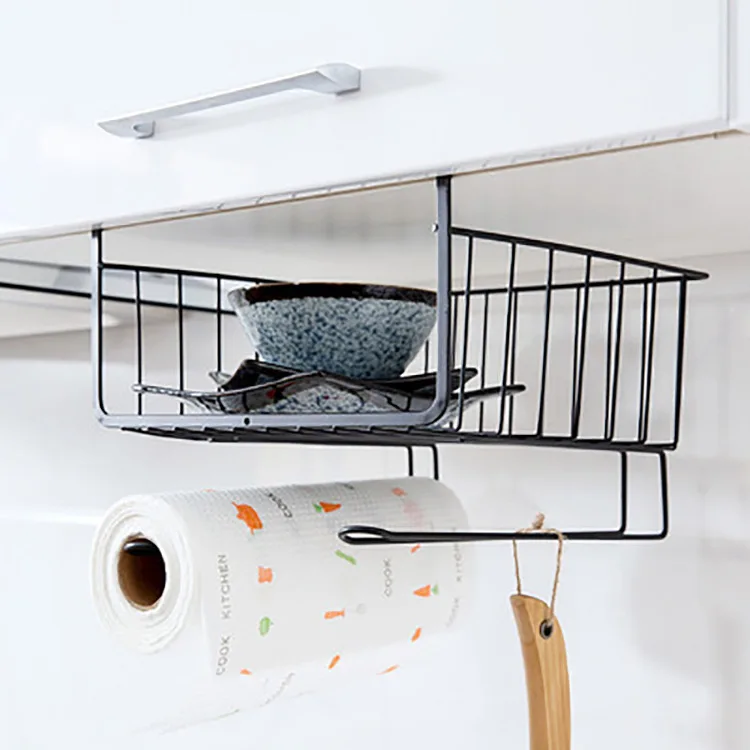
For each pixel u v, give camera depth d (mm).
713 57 382
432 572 694
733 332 729
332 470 919
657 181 490
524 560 816
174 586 591
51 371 1106
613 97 404
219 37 530
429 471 866
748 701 715
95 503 1074
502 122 431
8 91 622
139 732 746
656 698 752
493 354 837
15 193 617
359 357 609
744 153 436
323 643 629
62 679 1094
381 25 468
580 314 795
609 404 779
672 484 749
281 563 611
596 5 408
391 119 463
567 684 673
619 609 770
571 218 591
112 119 529
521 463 822
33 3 611
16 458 1132
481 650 835
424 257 723
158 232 629
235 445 973
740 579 721
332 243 667
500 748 825
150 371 1027
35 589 1119
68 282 875
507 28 431
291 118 495
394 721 877
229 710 647
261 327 618
